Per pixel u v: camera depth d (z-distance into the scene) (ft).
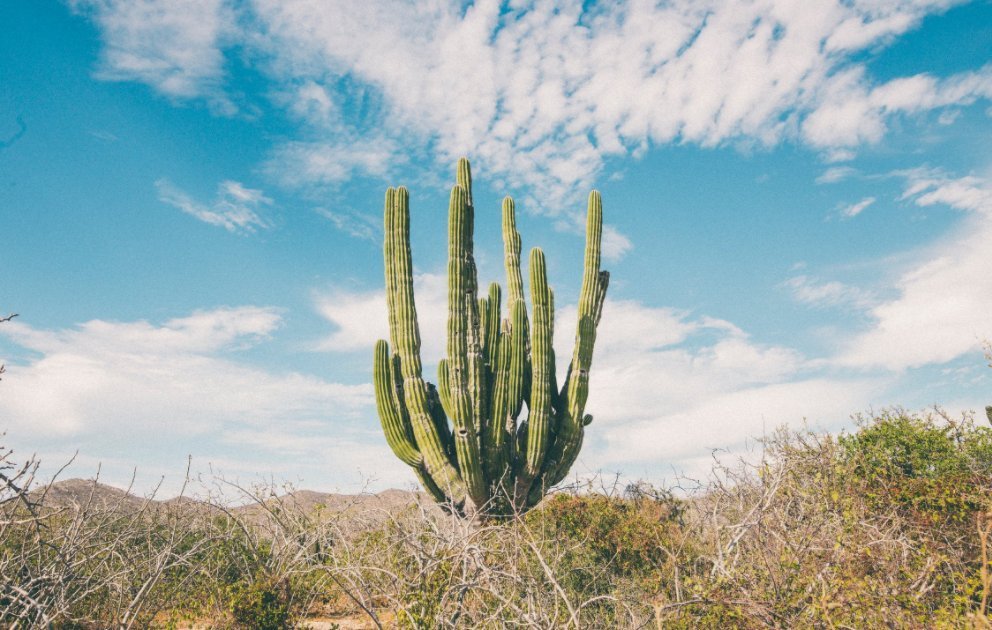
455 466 39.55
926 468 26.73
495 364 41.78
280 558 25.48
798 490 18.24
